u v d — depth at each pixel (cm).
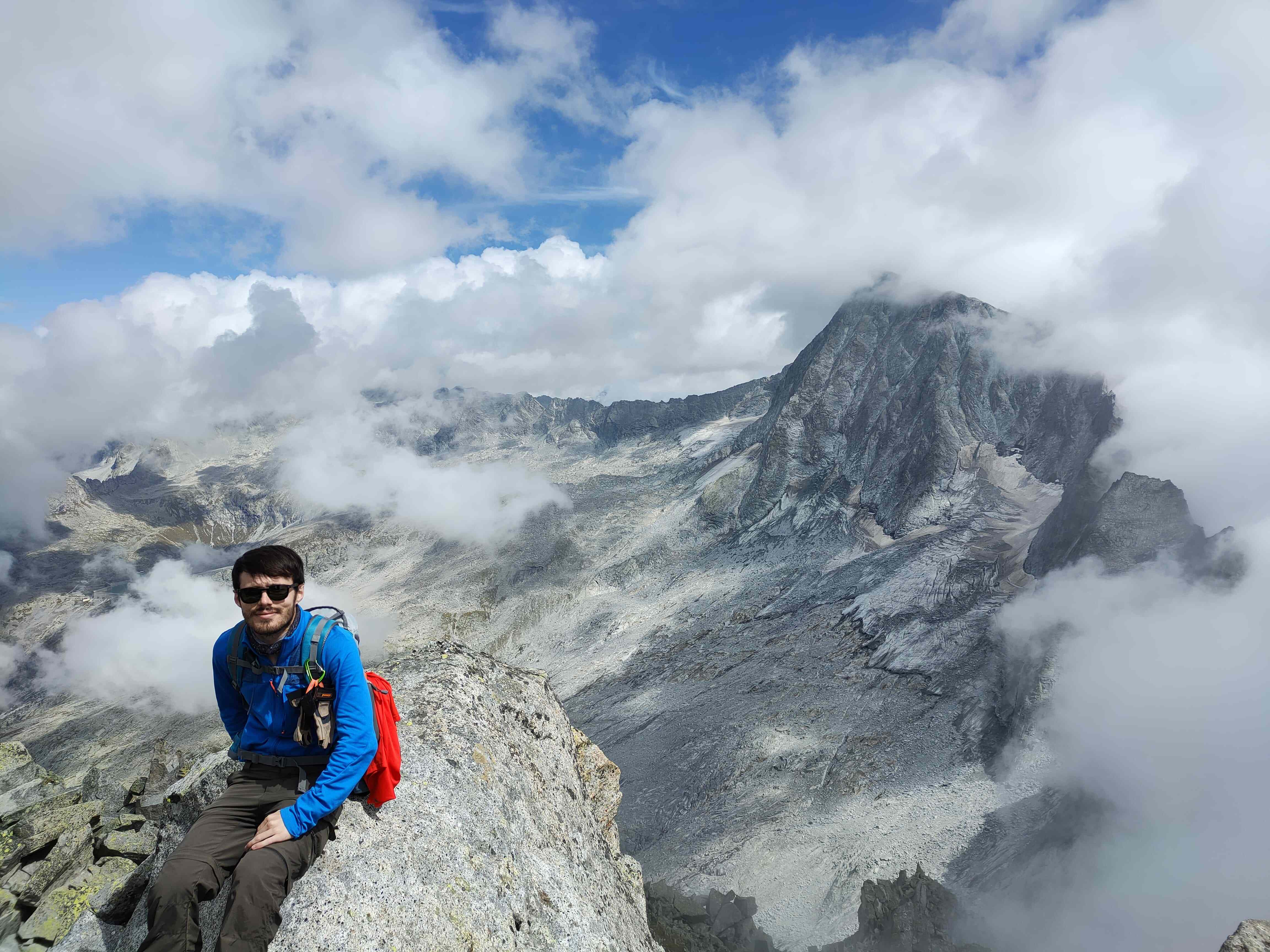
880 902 6569
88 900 903
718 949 4709
